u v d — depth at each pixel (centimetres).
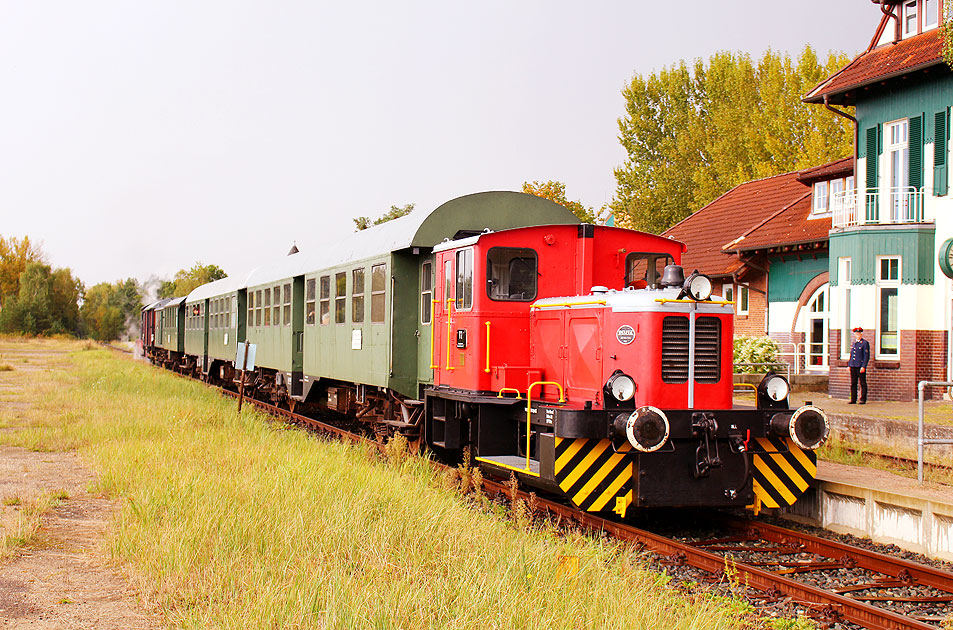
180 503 792
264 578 596
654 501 839
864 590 690
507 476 1039
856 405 1820
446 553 666
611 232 1036
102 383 2442
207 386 2556
